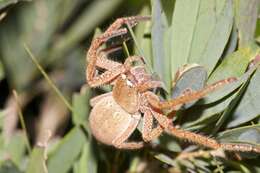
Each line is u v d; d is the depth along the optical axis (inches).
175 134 12.2
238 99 12.0
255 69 11.9
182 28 12.1
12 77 14.6
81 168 13.0
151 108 12.8
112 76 13.0
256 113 12.0
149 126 12.9
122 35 12.6
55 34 14.6
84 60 14.8
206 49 12.0
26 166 13.4
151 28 12.1
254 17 12.1
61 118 14.6
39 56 14.6
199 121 12.1
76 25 14.5
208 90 11.8
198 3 12.0
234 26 12.0
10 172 13.3
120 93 13.0
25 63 14.5
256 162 12.2
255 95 11.9
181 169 12.5
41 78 14.7
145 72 12.8
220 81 11.8
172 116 12.2
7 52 14.5
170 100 12.1
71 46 14.7
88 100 13.2
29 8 14.4
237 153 12.1
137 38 12.6
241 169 12.2
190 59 12.1
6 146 13.6
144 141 12.7
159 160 12.8
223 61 11.9
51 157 13.1
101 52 12.9
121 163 13.0
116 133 12.8
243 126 12.1
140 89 12.8
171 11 12.2
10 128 13.8
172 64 12.2
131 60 12.4
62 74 14.9
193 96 11.9
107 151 13.1
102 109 13.0
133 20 12.6
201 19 12.0
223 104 11.9
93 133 12.9
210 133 12.2
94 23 14.5
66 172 13.4
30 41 14.5
